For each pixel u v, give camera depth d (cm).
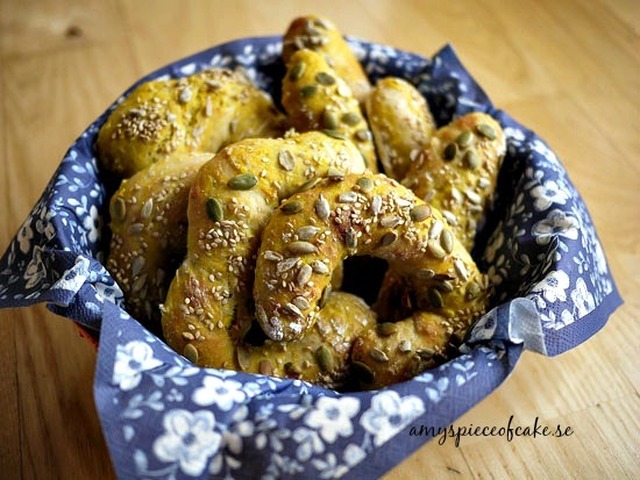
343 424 22
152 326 30
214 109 33
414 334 28
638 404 32
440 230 28
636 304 35
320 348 28
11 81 47
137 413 22
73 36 50
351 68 36
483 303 29
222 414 23
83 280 26
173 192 30
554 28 50
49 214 28
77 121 45
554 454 30
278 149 29
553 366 33
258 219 28
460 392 24
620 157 42
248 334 29
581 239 28
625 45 49
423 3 53
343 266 33
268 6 53
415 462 30
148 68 48
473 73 47
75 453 30
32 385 33
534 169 31
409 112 33
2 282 28
